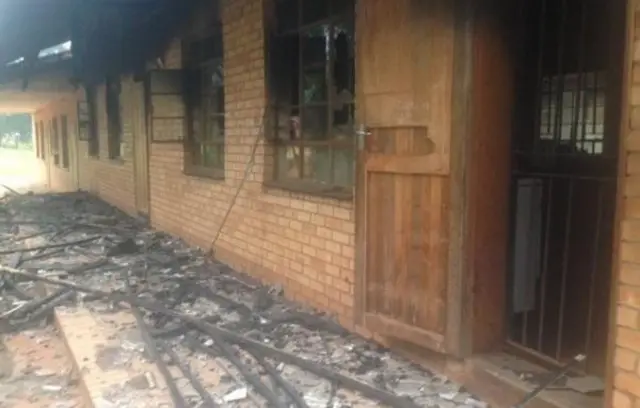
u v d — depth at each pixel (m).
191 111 8.71
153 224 10.46
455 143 3.74
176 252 8.25
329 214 5.30
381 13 4.19
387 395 3.76
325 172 5.66
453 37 3.70
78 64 12.85
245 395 3.89
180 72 8.61
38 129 27.44
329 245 5.32
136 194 11.66
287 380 4.11
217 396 3.90
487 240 3.84
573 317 3.88
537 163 3.98
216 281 6.68
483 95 3.73
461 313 3.82
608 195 3.58
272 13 6.21
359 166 4.48
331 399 3.81
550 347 3.99
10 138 48.88
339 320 5.20
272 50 6.24
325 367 4.29
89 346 4.72
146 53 9.88
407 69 4.01
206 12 7.66
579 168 3.75
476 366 3.82
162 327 5.15
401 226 4.17
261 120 6.43
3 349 5.03
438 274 3.93
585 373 3.64
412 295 4.11
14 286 6.70
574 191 3.84
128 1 8.51
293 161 6.21
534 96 3.98
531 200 4.05
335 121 5.50
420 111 3.93
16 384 4.38
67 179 20.16
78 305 5.87
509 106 3.83
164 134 8.65
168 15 8.66
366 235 4.45
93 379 4.10
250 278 6.76
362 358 4.45
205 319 5.33
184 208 8.91
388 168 4.18
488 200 3.82
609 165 3.58
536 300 4.13
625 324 2.71
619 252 2.71
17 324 5.56
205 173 8.22
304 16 5.86
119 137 13.27
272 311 5.54
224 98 7.33
